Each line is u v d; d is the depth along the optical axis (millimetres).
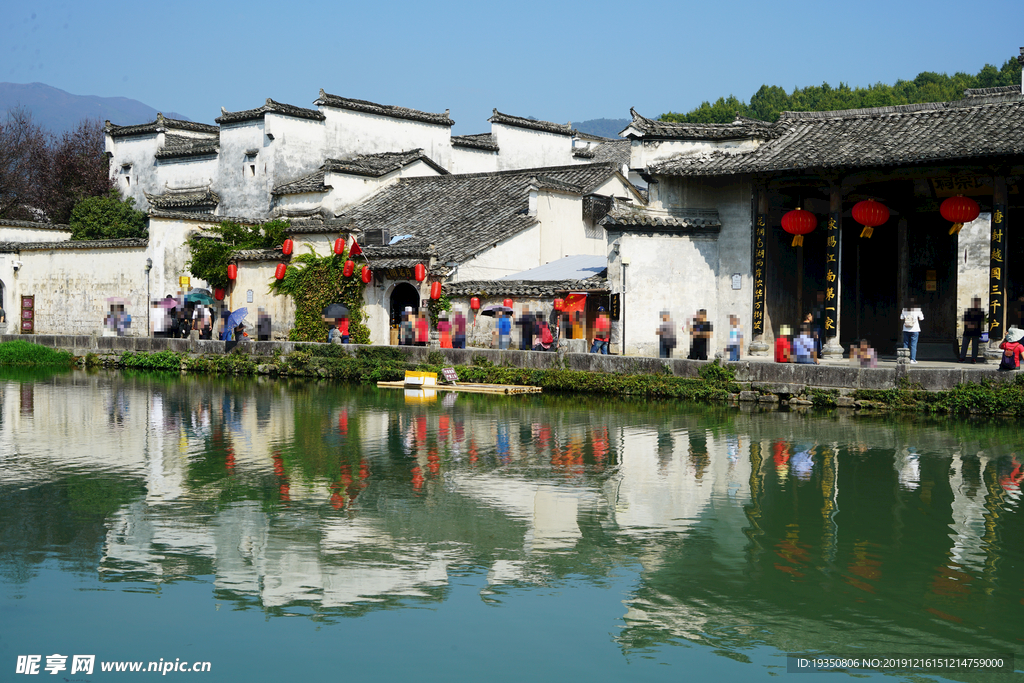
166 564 12336
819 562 12414
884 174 27062
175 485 16297
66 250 44219
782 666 9656
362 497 15516
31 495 15594
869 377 24297
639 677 9359
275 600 11156
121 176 53094
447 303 34625
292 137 47094
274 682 9211
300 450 19344
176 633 10297
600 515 14492
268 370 34812
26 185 62406
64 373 36031
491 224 39031
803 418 23219
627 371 27922
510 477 16906
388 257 35875
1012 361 22984
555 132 58312
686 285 30766
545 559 12555
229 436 21016
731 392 26078
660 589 11555
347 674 9398
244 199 47781
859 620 10695
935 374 23453
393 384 30531
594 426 22234
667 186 30984
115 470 17453
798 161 27062
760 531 13703
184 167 50312
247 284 39438
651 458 18500
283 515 14461
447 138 52812
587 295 32344
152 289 41312
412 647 9992
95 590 11438
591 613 10867
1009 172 25234
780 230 30766
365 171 45656
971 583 11711
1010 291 33125
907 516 14406
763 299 29641
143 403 26594
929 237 34094
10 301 46000
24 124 64812
